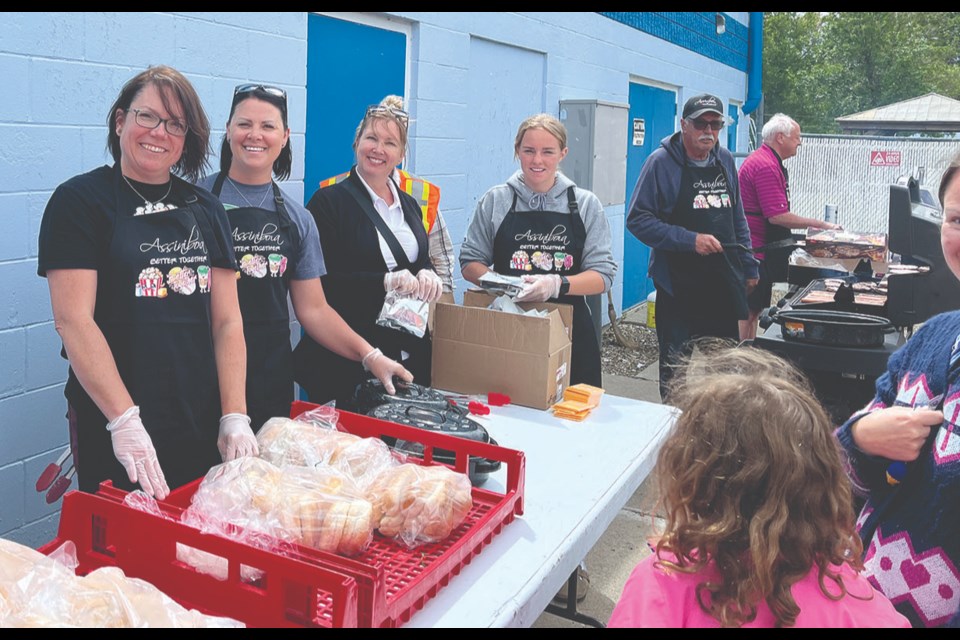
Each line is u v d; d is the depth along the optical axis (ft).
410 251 11.30
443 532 6.13
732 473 4.33
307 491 6.04
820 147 37.50
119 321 7.07
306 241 9.52
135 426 6.77
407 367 10.72
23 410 9.91
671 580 4.46
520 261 12.66
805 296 14.65
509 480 6.95
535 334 9.69
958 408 5.23
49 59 9.68
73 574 4.92
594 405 9.97
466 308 9.96
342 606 4.80
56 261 6.77
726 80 42.14
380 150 10.80
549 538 6.67
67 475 7.97
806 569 4.32
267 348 9.14
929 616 5.31
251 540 5.56
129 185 7.17
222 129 12.13
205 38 11.68
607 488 7.66
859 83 148.77
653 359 25.50
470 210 19.49
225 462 7.01
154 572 5.54
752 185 21.81
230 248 7.89
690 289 16.87
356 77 15.23
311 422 7.67
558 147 12.43
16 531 9.98
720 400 4.50
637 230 16.89
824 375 11.51
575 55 23.91
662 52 31.78
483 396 10.03
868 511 5.89
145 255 7.11
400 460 7.23
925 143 35.76
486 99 19.63
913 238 12.03
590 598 12.00
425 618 5.46
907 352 5.99
